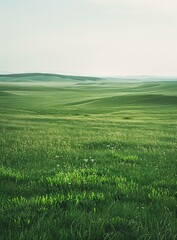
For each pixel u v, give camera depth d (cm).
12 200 558
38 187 683
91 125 3612
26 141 1736
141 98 10988
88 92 19500
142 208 544
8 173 795
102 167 951
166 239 416
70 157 1185
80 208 532
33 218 477
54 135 2198
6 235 411
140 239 416
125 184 724
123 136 2234
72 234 415
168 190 668
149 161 1112
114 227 451
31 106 9381
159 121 4984
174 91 17312
